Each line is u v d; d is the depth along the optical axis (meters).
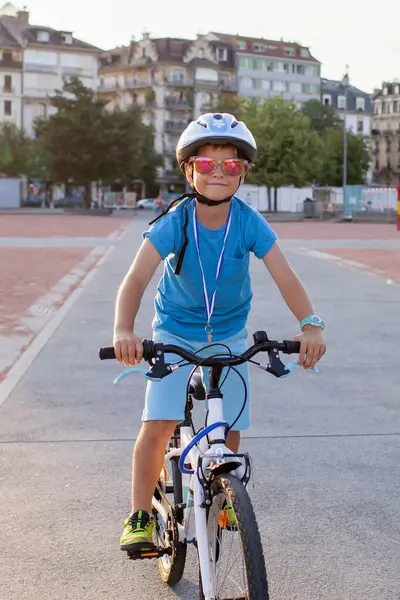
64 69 102.44
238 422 3.22
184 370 3.16
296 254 22.91
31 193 88.69
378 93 143.38
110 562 3.73
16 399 6.71
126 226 42.00
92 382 7.34
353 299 13.07
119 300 3.06
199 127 2.98
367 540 3.95
